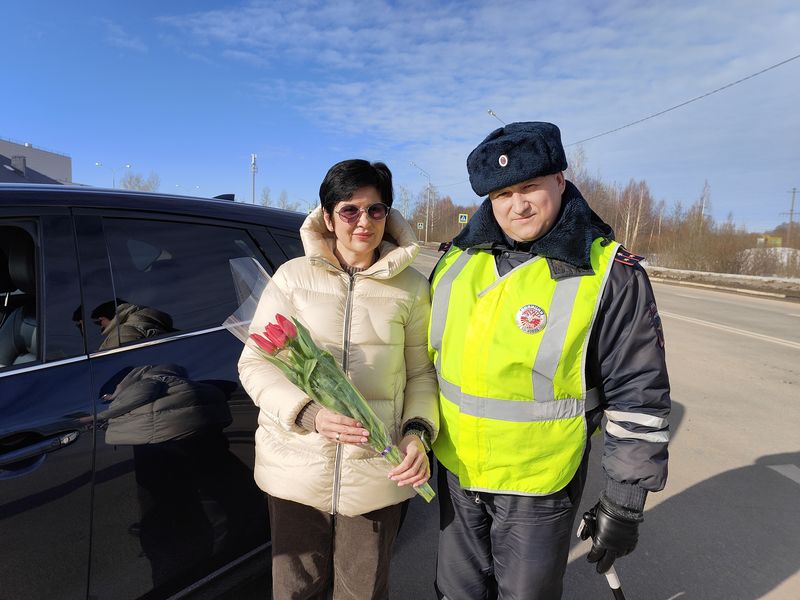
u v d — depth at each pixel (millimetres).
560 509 1481
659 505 3100
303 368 1359
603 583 2387
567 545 1521
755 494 3252
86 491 1453
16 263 1588
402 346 1583
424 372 1670
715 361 6727
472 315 1435
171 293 1791
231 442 1791
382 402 1539
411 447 1433
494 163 1348
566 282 1348
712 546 2691
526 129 1370
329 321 1512
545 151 1318
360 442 1340
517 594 1496
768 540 2758
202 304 1850
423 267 21453
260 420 1619
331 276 1550
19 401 1370
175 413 1639
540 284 1369
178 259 1861
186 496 1682
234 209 2135
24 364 1440
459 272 1527
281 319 1373
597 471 3584
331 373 1379
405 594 2275
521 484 1438
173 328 1747
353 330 1518
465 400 1445
